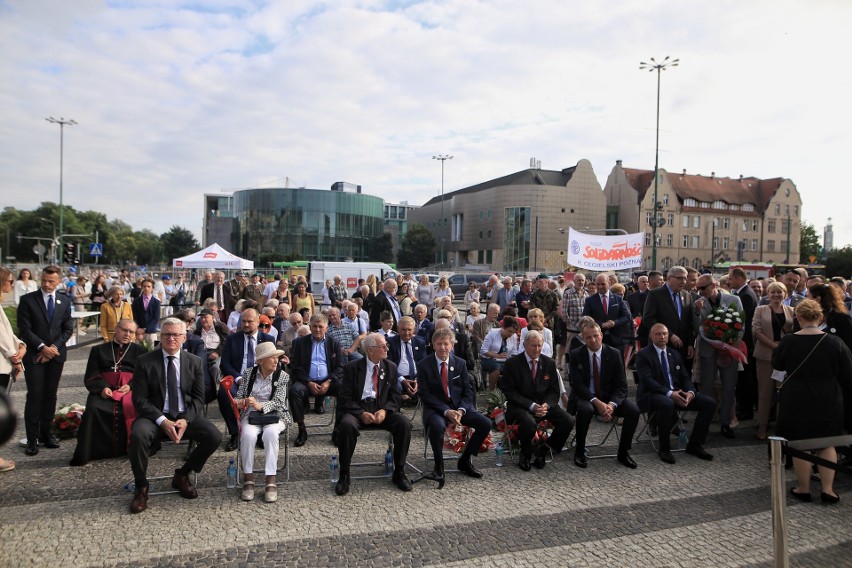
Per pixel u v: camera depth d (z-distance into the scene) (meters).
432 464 6.18
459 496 5.25
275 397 5.43
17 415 1.47
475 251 87.62
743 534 4.44
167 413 5.22
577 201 79.88
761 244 80.12
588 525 4.60
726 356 7.17
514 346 8.87
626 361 9.09
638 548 4.20
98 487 5.25
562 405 7.93
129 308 9.25
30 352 6.05
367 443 6.96
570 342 9.80
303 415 6.85
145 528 4.41
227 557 3.97
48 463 5.88
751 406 8.20
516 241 78.00
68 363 12.03
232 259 22.34
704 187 79.31
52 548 4.05
